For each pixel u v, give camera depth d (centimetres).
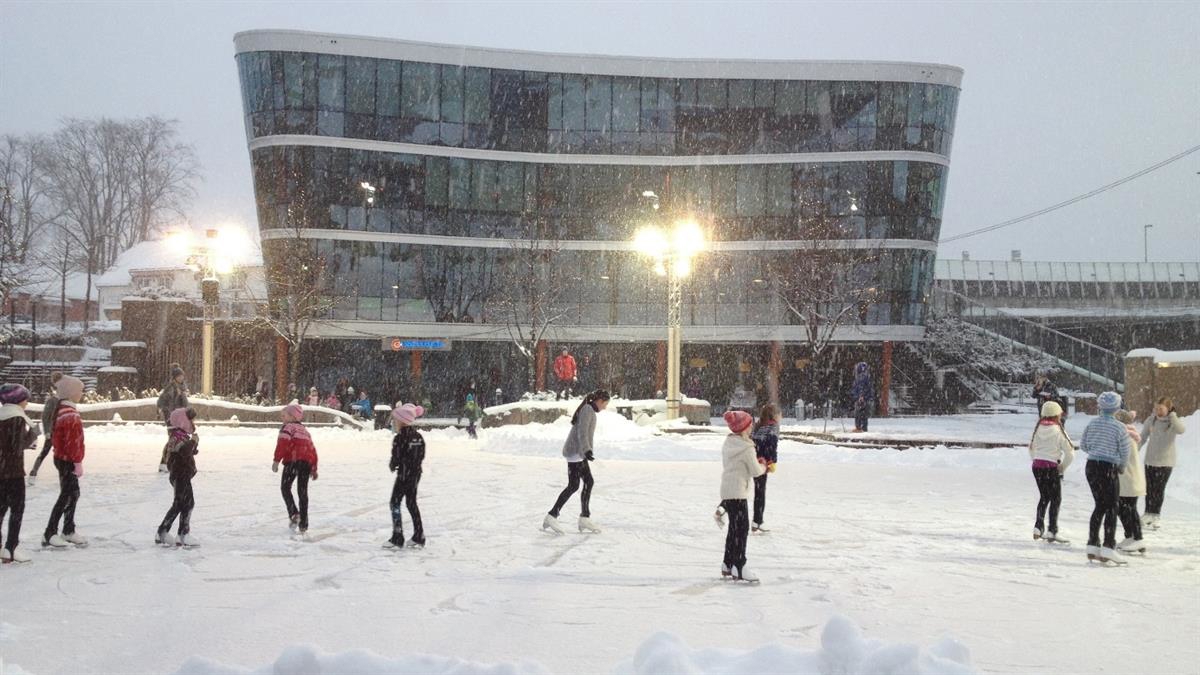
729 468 899
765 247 4875
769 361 5044
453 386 4897
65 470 1022
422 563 964
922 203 4859
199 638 674
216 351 4734
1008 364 4919
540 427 2780
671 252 3072
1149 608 808
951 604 813
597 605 787
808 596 831
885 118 4844
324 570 924
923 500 1530
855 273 4678
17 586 841
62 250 7219
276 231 4606
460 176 4794
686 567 955
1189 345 6091
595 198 4906
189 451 1049
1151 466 1302
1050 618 768
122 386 4359
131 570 914
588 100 4891
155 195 7744
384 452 2445
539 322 4703
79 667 602
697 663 529
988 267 6147
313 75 4594
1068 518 1353
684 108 4912
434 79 4750
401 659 520
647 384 5066
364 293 4675
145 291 4666
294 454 1129
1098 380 4781
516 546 1066
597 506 1411
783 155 4866
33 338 4806
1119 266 6212
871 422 4094
